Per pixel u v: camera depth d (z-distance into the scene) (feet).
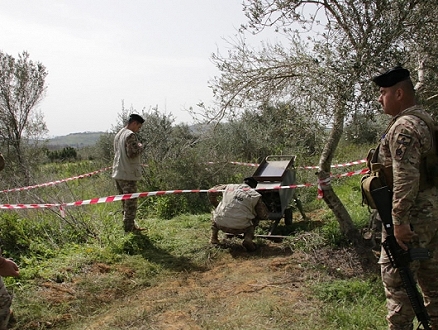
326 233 18.33
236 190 19.25
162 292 15.06
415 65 16.98
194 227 23.43
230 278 15.99
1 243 18.42
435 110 17.62
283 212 20.90
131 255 18.66
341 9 15.37
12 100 39.50
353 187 29.55
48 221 21.25
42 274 15.71
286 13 16.46
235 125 37.93
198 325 12.42
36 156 41.24
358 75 14.06
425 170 8.98
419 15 14.55
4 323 8.81
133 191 21.11
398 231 8.73
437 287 9.58
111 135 44.78
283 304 13.34
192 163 30.25
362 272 15.44
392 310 9.38
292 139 18.89
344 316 12.02
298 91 16.75
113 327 12.52
